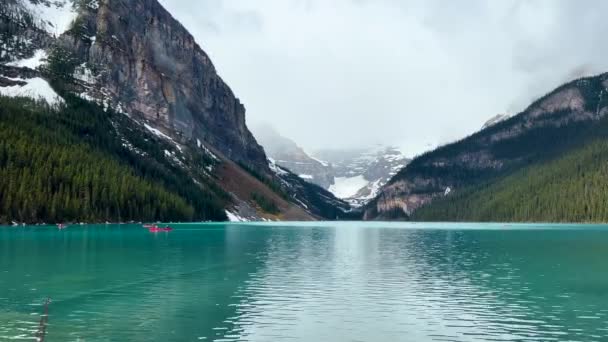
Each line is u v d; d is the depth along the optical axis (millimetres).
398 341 30094
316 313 36344
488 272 55969
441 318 35219
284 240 105125
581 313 36656
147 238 102062
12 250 72625
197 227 162125
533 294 43438
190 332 31281
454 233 144750
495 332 31984
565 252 78812
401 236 127500
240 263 62688
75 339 29359
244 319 34531
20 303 38375
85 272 53312
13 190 133750
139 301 39750
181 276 51875
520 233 139500
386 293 43500
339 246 90938
